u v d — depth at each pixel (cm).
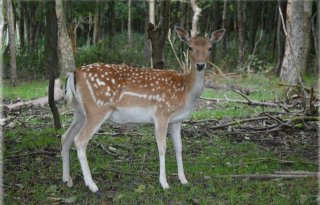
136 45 2877
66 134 736
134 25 3834
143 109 719
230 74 2217
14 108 1326
